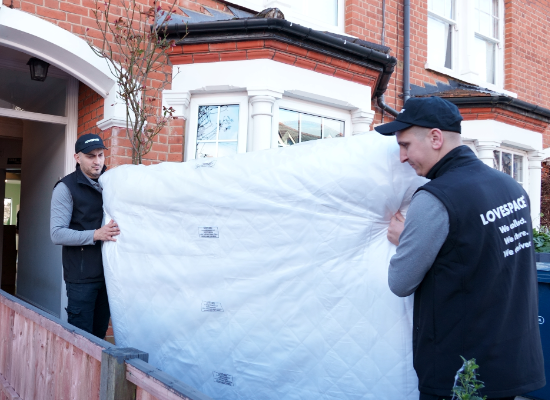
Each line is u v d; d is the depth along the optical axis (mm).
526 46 7820
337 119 4922
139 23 4082
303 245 1938
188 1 4559
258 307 2016
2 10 3570
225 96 4398
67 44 3855
